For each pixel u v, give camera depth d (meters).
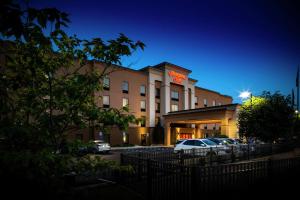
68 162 3.23
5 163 2.44
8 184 2.48
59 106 3.96
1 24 1.82
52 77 3.93
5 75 3.30
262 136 16.78
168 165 6.01
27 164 2.47
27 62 3.51
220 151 16.67
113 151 30.05
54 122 3.80
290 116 16.80
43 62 3.70
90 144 3.90
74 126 4.09
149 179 6.61
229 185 5.98
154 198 6.41
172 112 42.00
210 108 34.97
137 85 43.72
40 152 2.80
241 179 6.27
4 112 3.11
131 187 7.74
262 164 6.88
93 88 4.09
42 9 2.03
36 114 3.82
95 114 3.94
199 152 15.05
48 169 2.76
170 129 45.50
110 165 3.95
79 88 3.94
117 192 7.16
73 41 3.99
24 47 3.45
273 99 16.83
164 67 47.59
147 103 45.09
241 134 18.34
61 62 4.04
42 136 3.22
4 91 2.99
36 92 3.73
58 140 3.74
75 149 3.75
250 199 6.39
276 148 23.44
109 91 39.06
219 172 5.75
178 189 5.58
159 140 43.66
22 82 3.54
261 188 6.72
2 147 2.86
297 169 7.96
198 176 5.15
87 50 4.02
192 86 53.38
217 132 56.53
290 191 7.57
